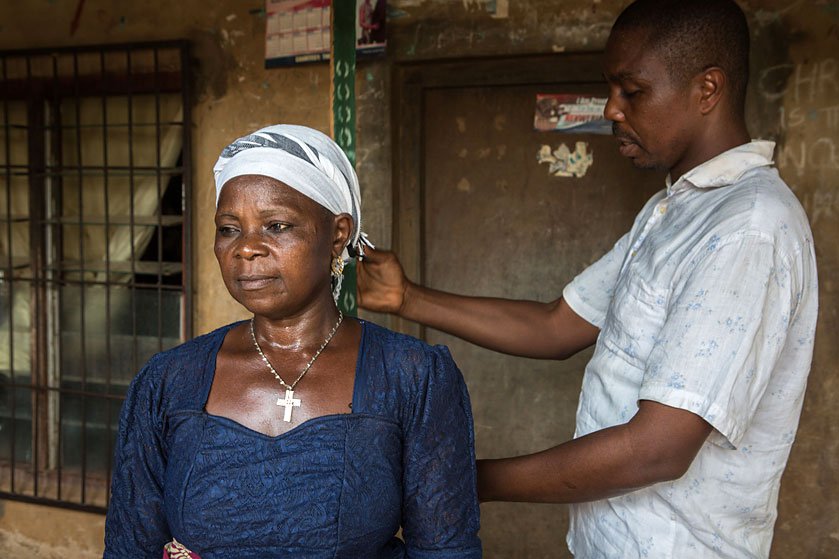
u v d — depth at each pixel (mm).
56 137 2924
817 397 2254
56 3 2816
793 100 2180
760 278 1054
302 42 2541
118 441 988
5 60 2920
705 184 1209
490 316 1648
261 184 881
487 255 2621
